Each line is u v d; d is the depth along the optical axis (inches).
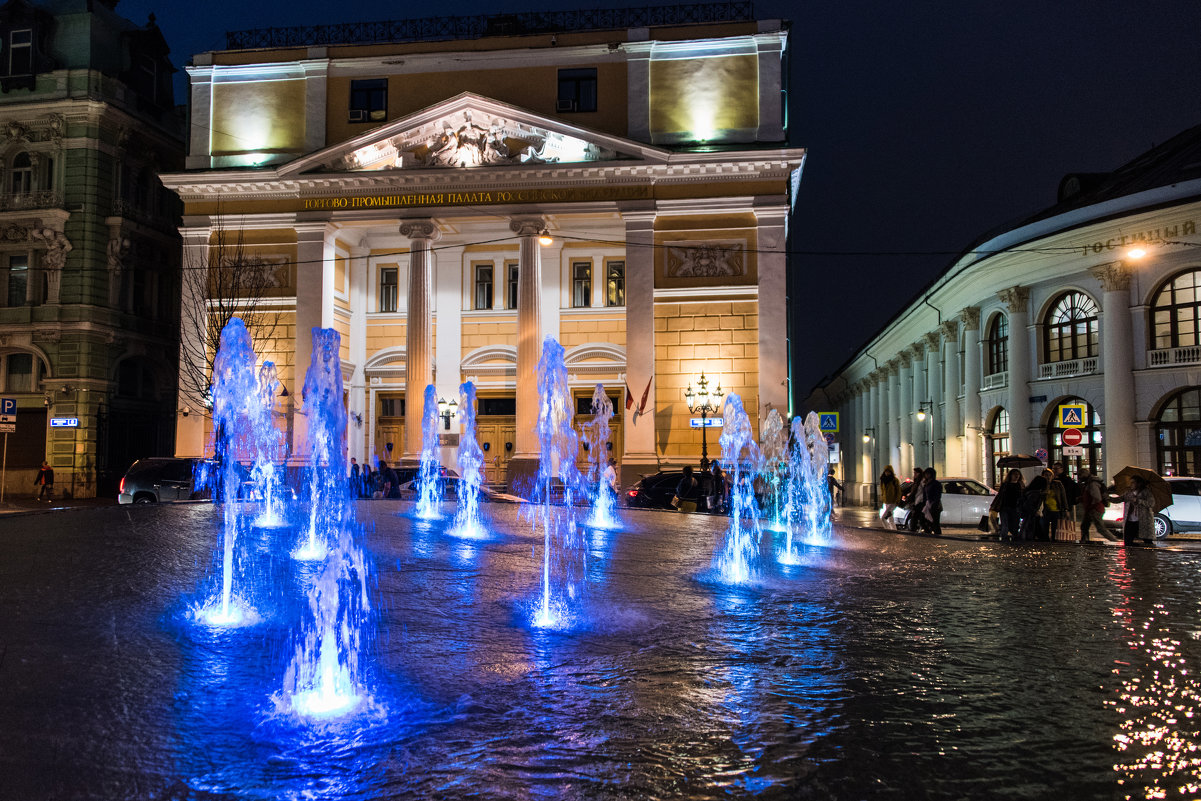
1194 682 242.8
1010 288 1262.3
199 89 1396.4
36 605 310.2
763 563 515.2
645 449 1253.1
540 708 213.0
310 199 1333.7
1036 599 393.1
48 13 1498.5
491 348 1432.1
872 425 2484.0
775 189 1262.3
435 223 1317.7
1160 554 614.9
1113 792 163.9
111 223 1472.7
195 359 1332.4
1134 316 1101.7
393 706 212.1
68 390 1432.1
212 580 373.4
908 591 416.8
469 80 1348.4
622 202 1280.8
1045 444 1225.4
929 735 196.2
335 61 1365.7
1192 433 1058.7
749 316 1275.8
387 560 459.5
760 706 217.0
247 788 162.6
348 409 1440.7
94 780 164.1
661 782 168.6
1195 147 1136.2
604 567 467.8
